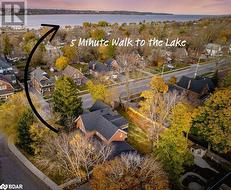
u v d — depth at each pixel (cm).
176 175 2094
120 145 2617
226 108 2562
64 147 2334
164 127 2786
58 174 2375
